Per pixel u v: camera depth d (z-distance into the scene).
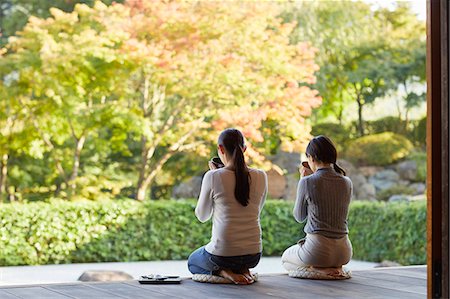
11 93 12.69
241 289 5.91
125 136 13.77
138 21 12.42
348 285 6.18
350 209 12.42
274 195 14.57
